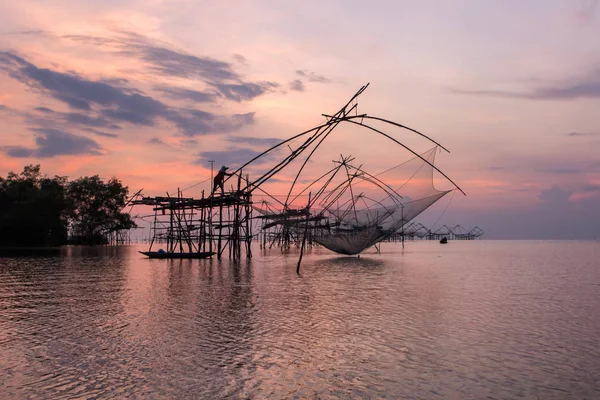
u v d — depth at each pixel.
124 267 37.78
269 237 88.56
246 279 28.16
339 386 9.46
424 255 61.25
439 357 11.40
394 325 14.88
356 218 46.03
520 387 9.45
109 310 17.41
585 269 37.88
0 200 82.94
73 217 102.56
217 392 9.12
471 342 12.79
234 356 11.40
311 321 15.43
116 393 9.05
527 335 13.63
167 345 12.38
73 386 9.40
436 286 25.02
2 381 9.68
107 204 104.88
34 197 81.38
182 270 34.59
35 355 11.45
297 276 30.11
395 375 10.12
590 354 11.68
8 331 13.97
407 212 41.47
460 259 51.97
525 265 42.53
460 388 9.39
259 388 9.34
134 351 11.80
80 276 30.39
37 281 27.42
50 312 17.06
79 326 14.62
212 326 14.62
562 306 18.62
